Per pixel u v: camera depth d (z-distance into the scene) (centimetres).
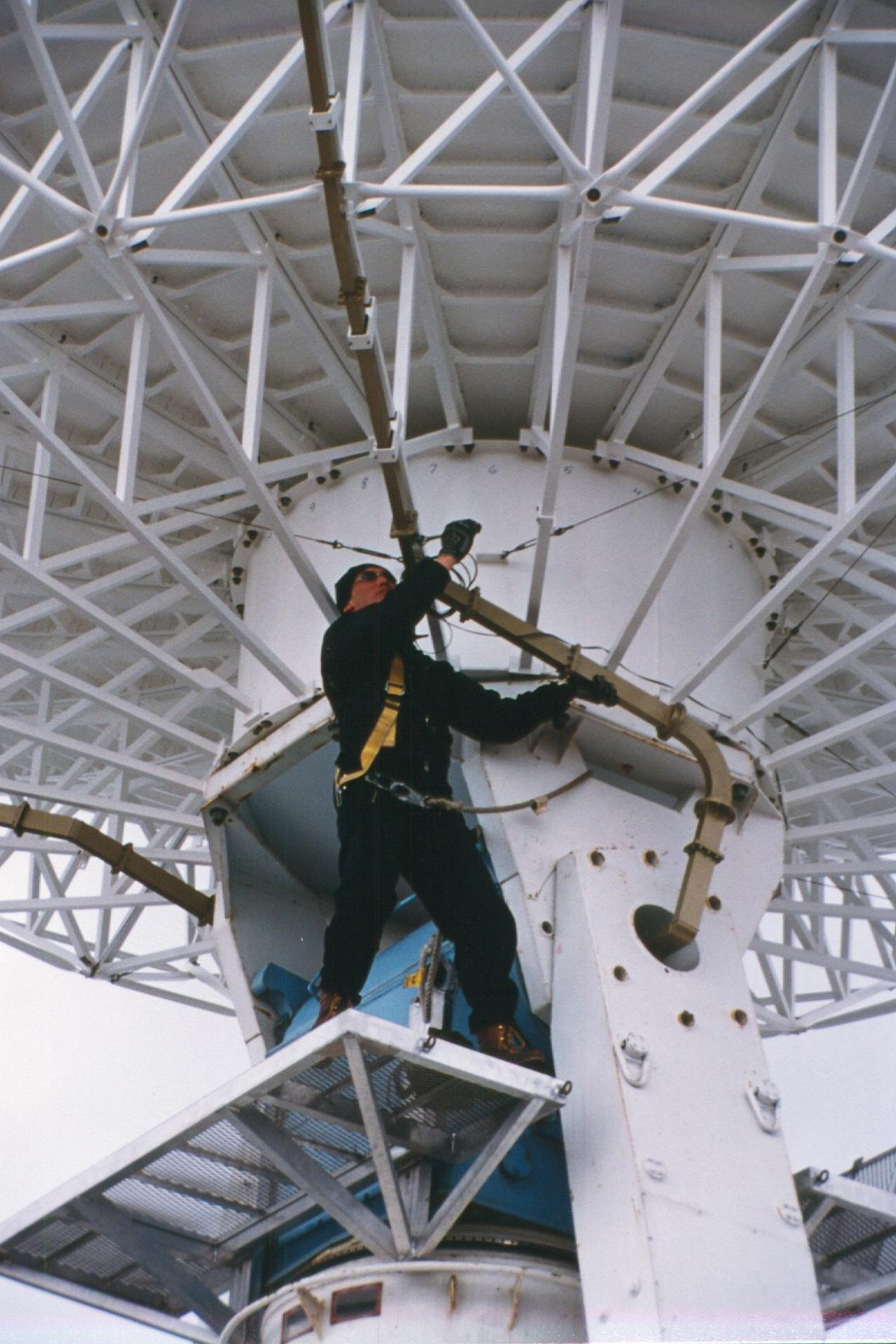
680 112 1185
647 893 1257
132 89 1354
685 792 1427
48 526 1944
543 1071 1075
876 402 1692
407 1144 1179
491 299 1598
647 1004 1167
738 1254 1055
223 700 2180
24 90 1519
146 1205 1272
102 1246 1305
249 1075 1052
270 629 1659
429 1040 1002
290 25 1418
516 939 1132
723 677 1602
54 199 1234
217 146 1261
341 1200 1125
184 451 1761
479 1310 1149
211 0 1389
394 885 1067
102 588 1745
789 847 2277
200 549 1786
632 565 1595
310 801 1497
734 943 1255
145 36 1382
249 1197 1277
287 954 1512
